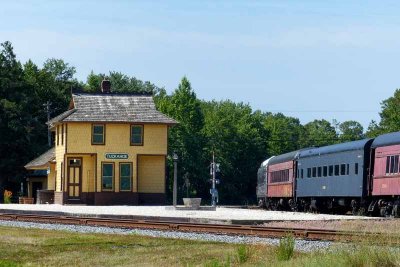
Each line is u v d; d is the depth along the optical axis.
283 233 31.72
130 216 44.84
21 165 101.81
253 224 40.03
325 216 49.09
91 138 72.25
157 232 33.91
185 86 133.38
